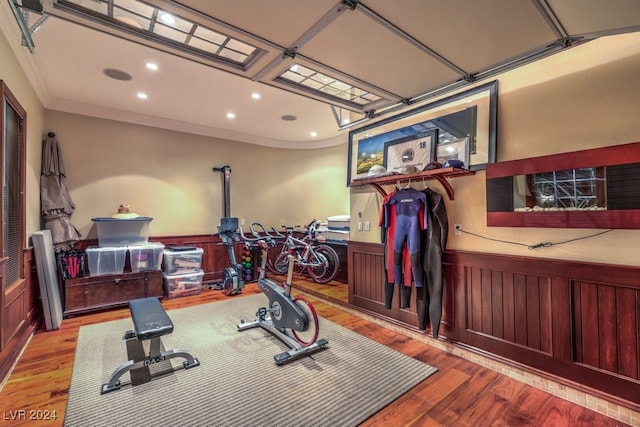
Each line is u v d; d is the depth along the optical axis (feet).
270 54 6.68
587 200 6.51
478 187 8.42
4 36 7.83
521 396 6.80
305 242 17.81
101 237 13.37
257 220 19.71
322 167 20.51
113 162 14.79
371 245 11.60
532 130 7.42
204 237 17.56
